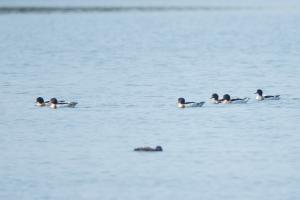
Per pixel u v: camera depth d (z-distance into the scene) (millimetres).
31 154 61938
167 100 82000
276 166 58406
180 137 66438
